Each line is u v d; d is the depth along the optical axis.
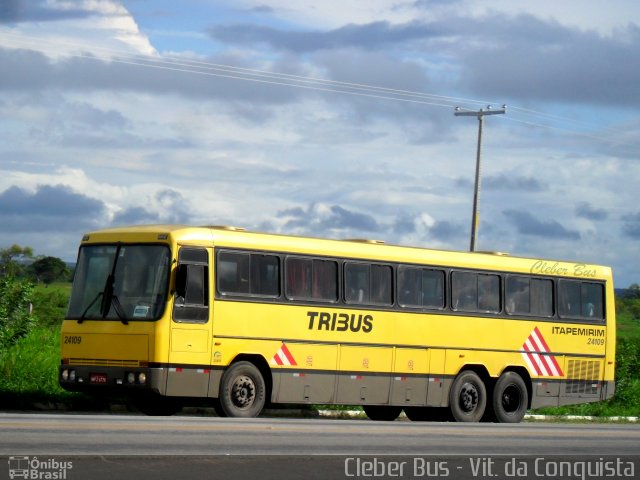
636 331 62.31
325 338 26.52
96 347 24.09
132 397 23.94
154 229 24.39
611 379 32.53
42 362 28.39
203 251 24.52
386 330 27.70
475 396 29.45
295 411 30.16
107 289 24.28
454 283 29.27
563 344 31.39
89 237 24.95
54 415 21.50
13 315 29.58
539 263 31.20
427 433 20.47
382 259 27.84
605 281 32.69
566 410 38.72
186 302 24.08
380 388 27.56
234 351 24.83
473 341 29.44
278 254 25.88
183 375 23.94
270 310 25.53
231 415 24.69
